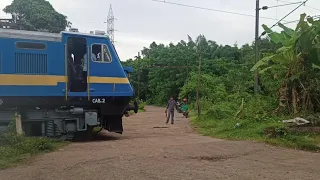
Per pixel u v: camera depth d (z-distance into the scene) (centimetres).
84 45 1214
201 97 2709
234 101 1945
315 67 1353
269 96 1677
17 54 1084
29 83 1094
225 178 626
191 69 4766
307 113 1284
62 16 2206
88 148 951
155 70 5516
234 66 4497
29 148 843
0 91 1057
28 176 625
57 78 1135
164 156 820
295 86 1366
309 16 1293
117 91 1240
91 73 1196
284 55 1410
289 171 691
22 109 1114
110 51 1236
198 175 644
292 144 993
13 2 2170
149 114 2980
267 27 1550
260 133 1157
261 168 715
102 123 1258
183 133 1438
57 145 991
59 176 626
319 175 661
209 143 1042
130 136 1326
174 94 5156
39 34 1127
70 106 1176
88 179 607
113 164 723
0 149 797
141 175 637
